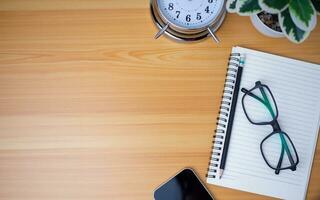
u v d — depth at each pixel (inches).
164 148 26.1
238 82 26.1
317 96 26.4
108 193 25.9
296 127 26.3
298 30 22.0
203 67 26.4
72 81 26.1
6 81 26.0
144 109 26.2
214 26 25.9
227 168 26.1
